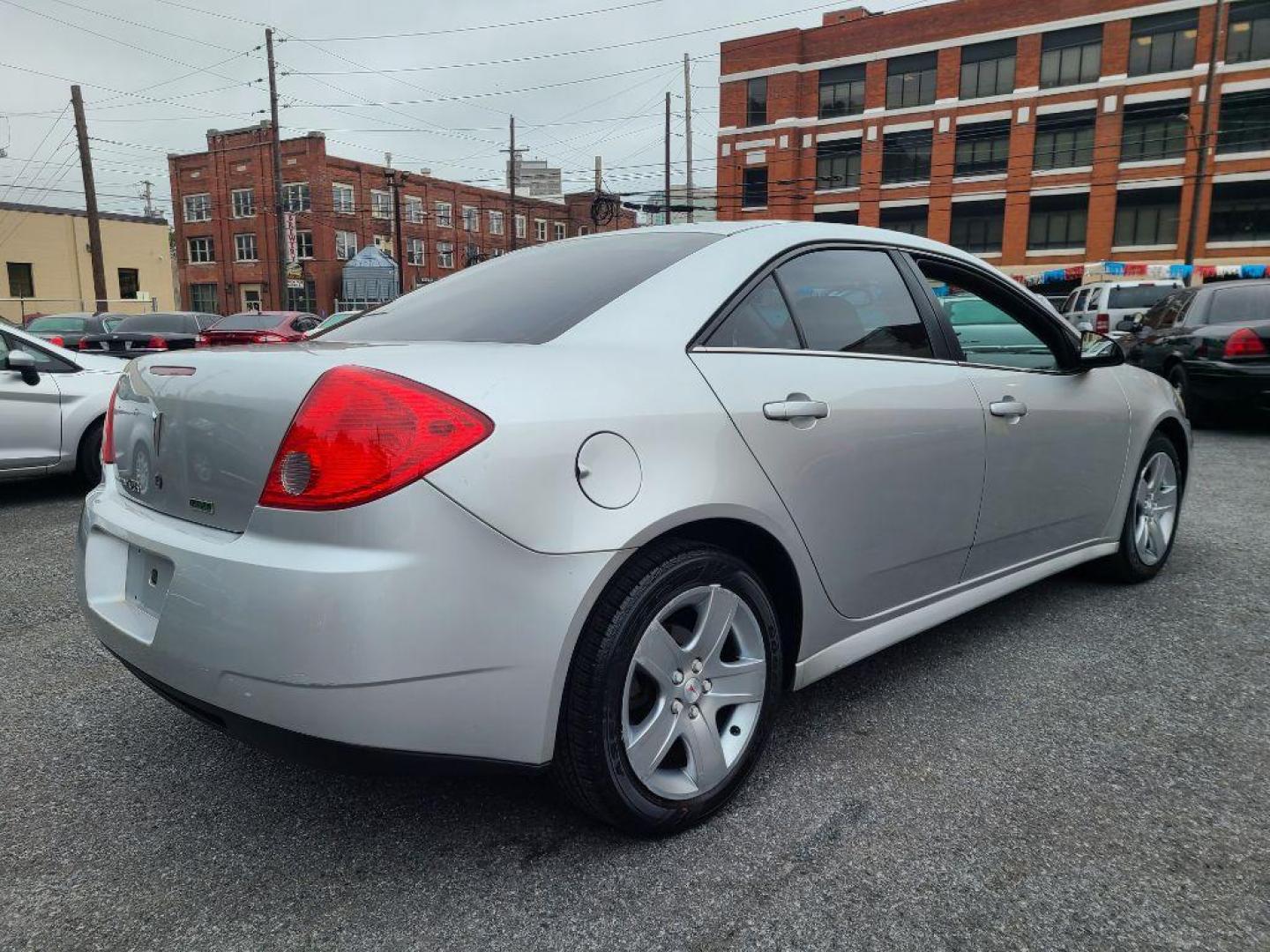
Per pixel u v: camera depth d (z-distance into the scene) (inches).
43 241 1596.9
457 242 2313.0
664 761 84.5
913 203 1545.3
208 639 69.1
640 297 88.7
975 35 1456.7
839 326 101.4
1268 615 142.6
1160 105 1348.4
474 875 77.0
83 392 249.6
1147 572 159.0
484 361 73.9
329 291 1984.5
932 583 110.9
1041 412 124.3
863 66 1560.0
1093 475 138.2
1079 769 94.4
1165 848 80.2
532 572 69.6
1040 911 71.8
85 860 79.7
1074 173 1412.4
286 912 72.4
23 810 88.0
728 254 95.6
